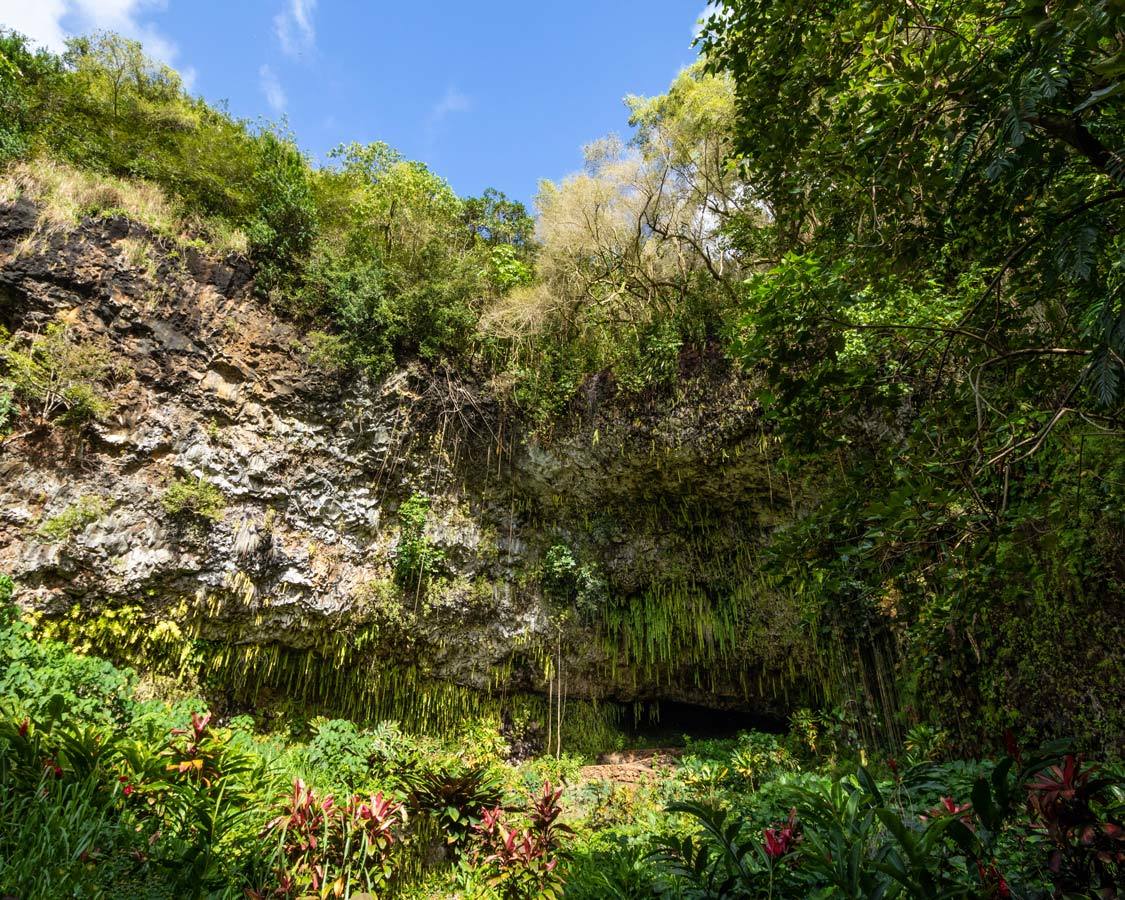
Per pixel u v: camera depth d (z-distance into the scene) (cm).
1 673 499
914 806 289
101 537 636
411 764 581
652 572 948
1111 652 438
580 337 981
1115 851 157
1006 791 182
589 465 923
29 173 684
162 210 758
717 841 239
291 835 405
